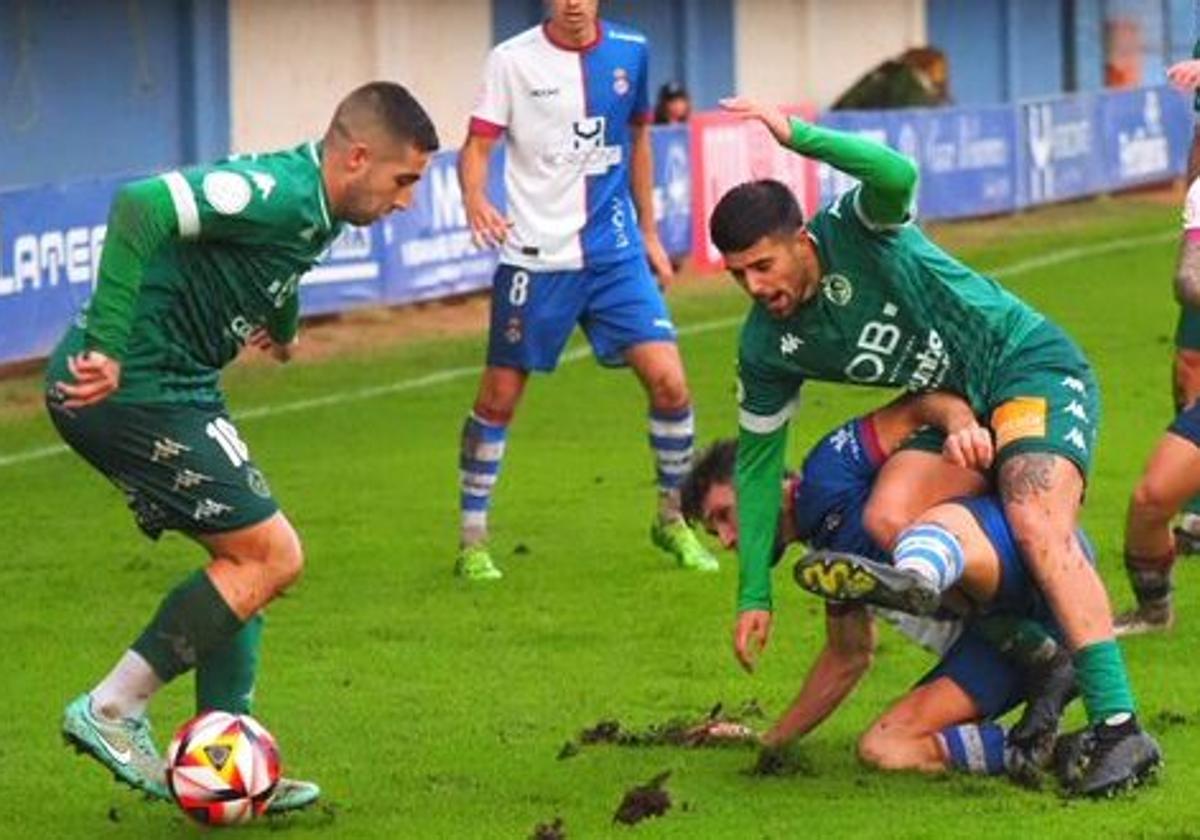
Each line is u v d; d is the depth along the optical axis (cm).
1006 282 5253
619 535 2800
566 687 2106
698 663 2186
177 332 1628
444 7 5784
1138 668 2109
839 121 5731
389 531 2850
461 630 2338
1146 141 7119
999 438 1702
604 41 2583
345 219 1641
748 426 1756
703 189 5344
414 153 1619
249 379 4081
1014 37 7819
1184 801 1680
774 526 1764
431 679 2144
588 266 2584
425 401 3891
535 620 2377
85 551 2773
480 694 2086
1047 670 1731
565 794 1755
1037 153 6594
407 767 1844
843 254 1691
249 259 1617
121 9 5012
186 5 5141
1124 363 4106
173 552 2769
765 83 6806
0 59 4744
